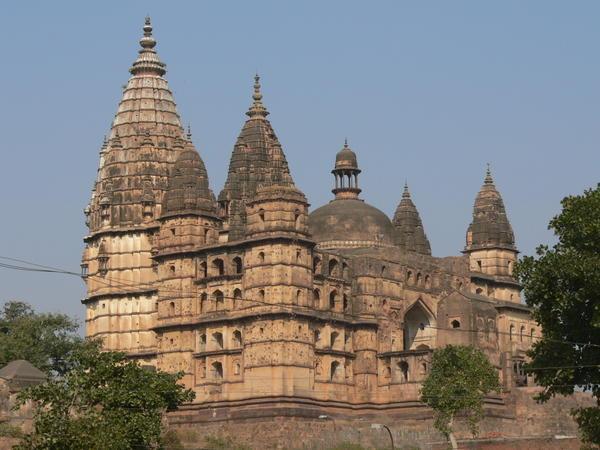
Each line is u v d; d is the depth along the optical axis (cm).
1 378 12575
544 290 8581
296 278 14500
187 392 10119
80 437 7938
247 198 16000
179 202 15538
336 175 17075
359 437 14100
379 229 16512
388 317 15588
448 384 13212
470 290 16800
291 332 14350
